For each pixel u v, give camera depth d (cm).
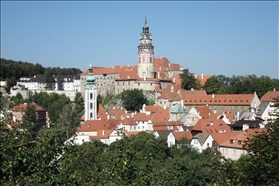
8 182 3806
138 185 4888
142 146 13862
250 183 4403
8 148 3862
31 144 4306
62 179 4178
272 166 4350
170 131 18550
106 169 4938
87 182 4738
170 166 10756
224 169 4628
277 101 5147
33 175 3947
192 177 10606
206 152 14575
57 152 4406
